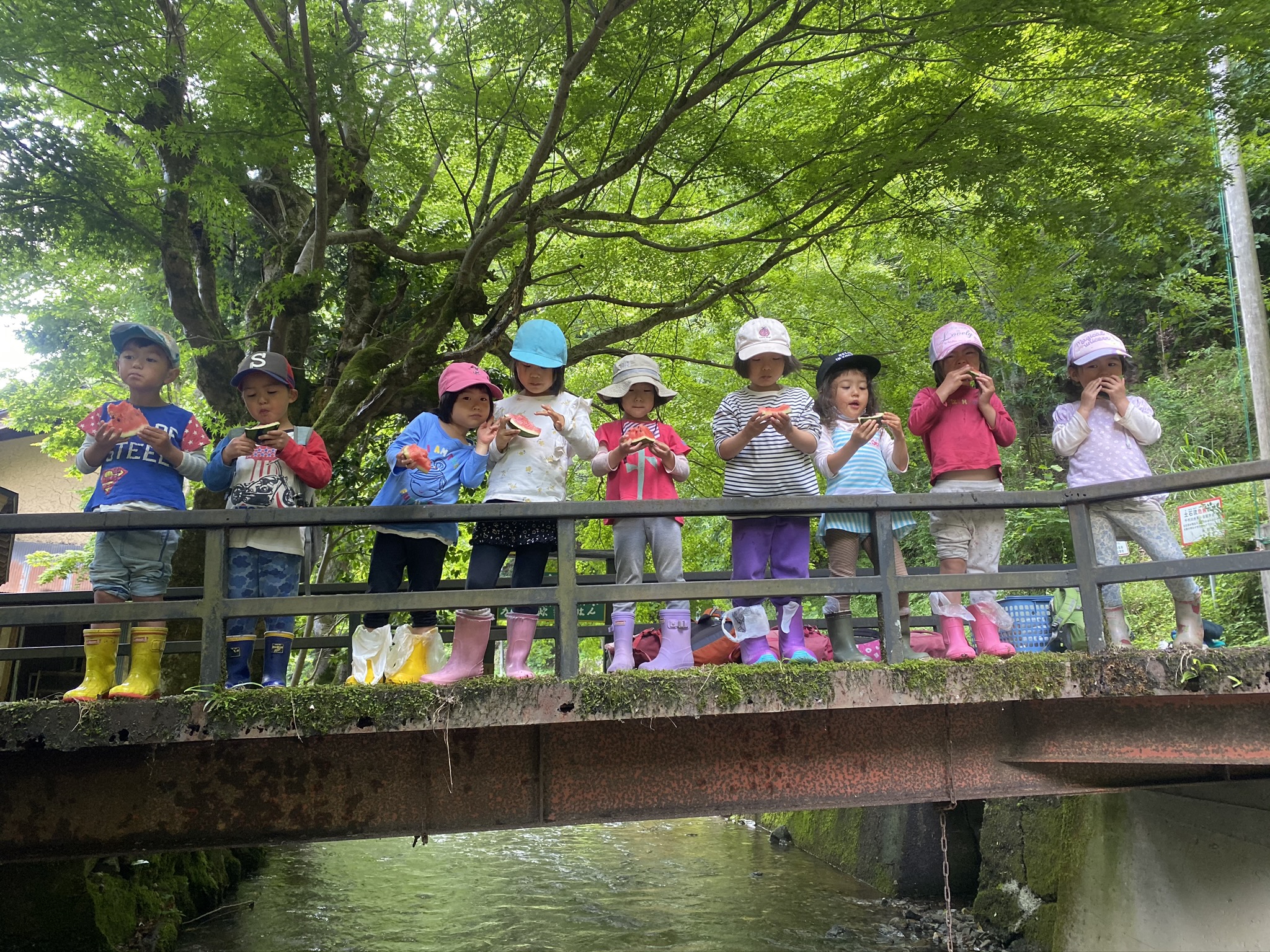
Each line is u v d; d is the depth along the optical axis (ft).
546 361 13.14
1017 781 12.64
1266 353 27.22
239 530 12.01
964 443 13.97
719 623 16.25
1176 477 11.82
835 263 31.58
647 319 27.76
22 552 50.70
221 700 10.07
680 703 10.91
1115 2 16.89
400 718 10.34
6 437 51.67
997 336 28.12
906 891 24.70
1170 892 15.02
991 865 21.67
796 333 31.78
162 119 22.89
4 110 19.38
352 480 33.99
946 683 11.57
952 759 12.46
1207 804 14.49
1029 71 19.27
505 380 33.45
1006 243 21.63
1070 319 35.53
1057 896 18.40
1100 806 17.06
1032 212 19.36
